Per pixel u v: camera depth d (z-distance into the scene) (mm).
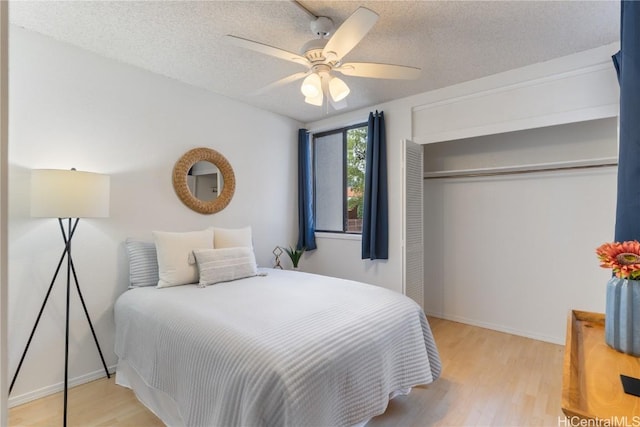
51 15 1993
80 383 2328
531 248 3184
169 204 2926
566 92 2518
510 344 2982
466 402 2049
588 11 1939
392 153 3490
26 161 2133
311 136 4312
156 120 2832
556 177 3047
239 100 3504
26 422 1899
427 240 3875
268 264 3828
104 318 2484
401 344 1896
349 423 1496
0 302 572
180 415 1589
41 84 2203
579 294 2934
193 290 2291
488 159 3527
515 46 2355
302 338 1488
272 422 1228
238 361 1370
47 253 2207
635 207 1233
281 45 2346
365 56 2504
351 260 3855
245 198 3580
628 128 1266
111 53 2477
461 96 3014
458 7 1907
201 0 1859
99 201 2141
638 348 1027
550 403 2039
